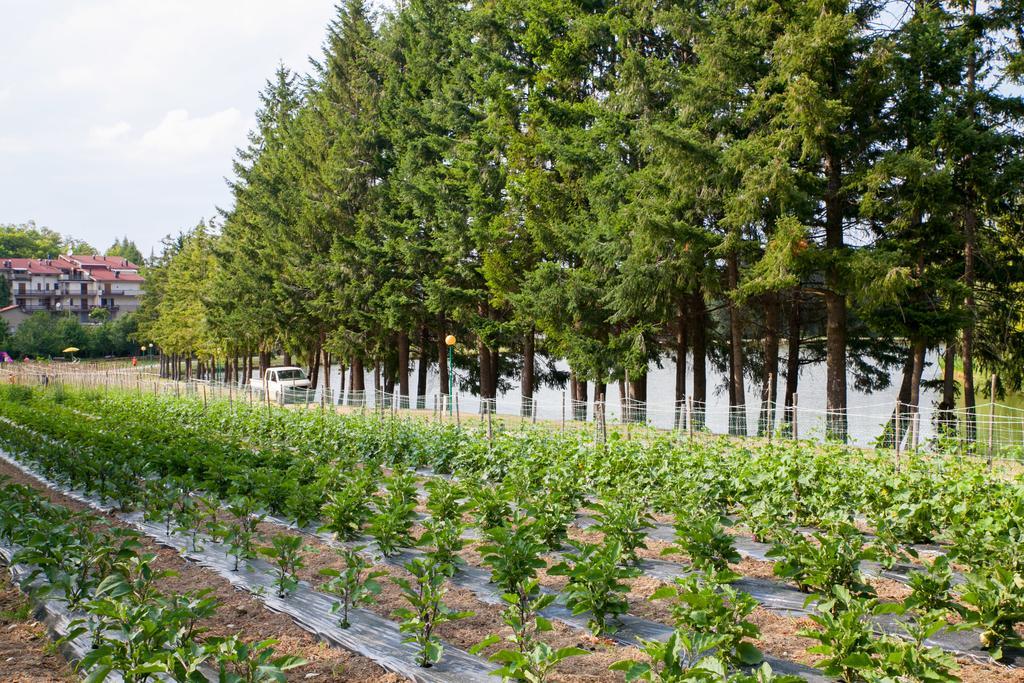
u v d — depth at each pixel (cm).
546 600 576
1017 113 1881
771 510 856
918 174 1673
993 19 1958
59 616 652
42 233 17512
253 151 5053
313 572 796
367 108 3675
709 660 426
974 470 1012
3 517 825
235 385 4409
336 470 1070
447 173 3008
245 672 469
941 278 1808
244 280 4141
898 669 438
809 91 1711
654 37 2498
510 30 2878
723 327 3067
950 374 1997
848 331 2483
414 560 585
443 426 1661
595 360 2270
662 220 1914
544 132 2495
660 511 1020
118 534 714
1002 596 555
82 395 3347
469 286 3072
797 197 1773
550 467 1077
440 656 547
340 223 3662
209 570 812
